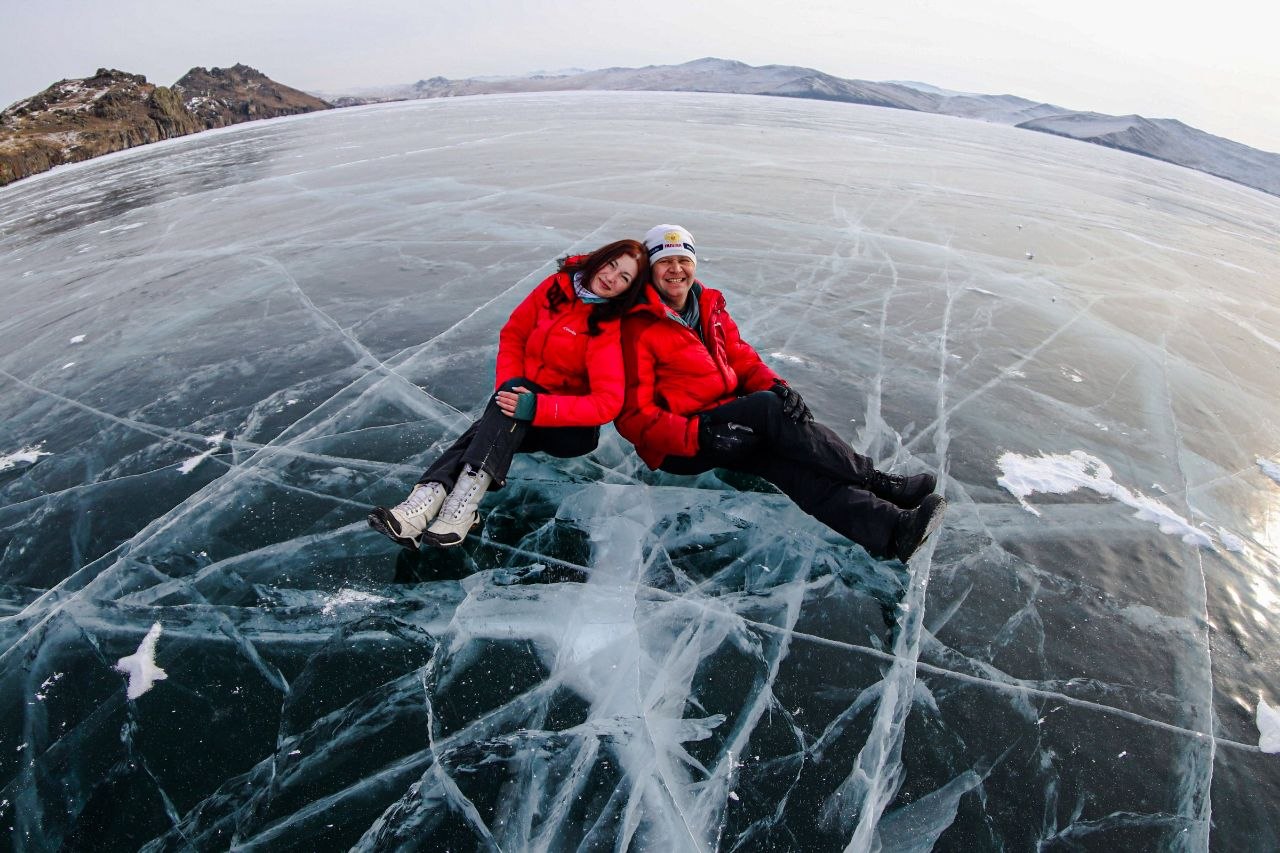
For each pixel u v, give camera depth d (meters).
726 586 2.18
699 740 1.71
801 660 1.94
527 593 2.12
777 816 1.55
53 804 1.53
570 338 2.38
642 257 2.32
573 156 10.63
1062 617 2.15
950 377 3.71
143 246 6.21
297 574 2.18
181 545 2.31
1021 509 2.65
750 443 2.28
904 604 2.15
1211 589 2.31
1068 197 10.32
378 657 1.90
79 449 2.90
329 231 6.30
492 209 7.00
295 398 3.27
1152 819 1.59
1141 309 5.18
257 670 1.85
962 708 1.83
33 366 3.76
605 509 2.49
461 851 1.45
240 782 1.58
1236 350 4.54
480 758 1.64
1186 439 3.29
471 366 3.58
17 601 2.10
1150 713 1.85
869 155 12.80
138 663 1.88
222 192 8.52
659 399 2.46
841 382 3.55
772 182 9.01
